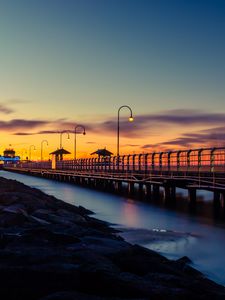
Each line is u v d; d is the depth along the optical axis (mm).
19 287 7996
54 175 109750
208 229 24344
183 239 20625
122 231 23156
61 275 8273
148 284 8383
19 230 15508
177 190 62781
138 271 10859
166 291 8102
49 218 20953
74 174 83250
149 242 19797
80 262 9734
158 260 11875
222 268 14711
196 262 15664
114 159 60156
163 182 41312
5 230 15328
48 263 9352
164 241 20109
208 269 14594
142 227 25109
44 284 8094
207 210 34906
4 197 25891
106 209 36875
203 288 9211
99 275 8227
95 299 7379
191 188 36844
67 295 7391
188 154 36750
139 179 49156
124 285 8125
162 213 33156
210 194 52219
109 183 64125
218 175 31609
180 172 38219
